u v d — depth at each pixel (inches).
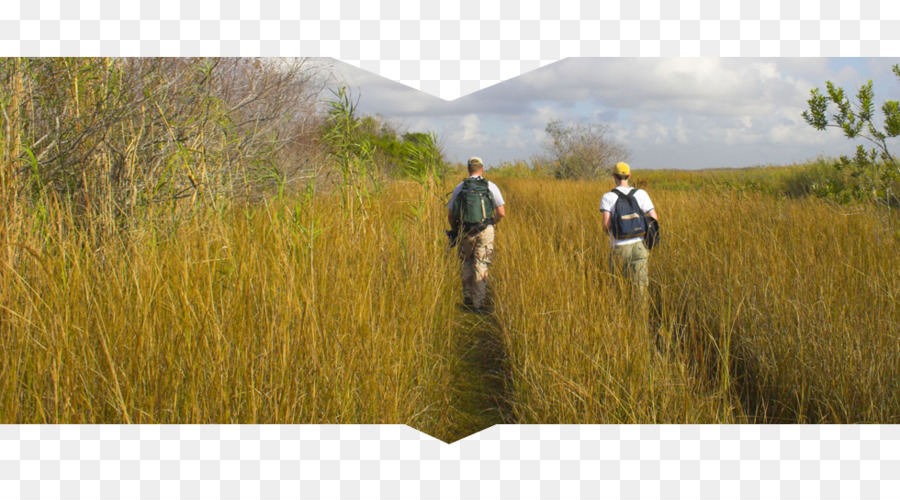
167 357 104.7
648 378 130.2
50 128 161.8
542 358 145.1
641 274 194.7
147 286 114.8
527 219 344.2
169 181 169.2
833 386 130.4
